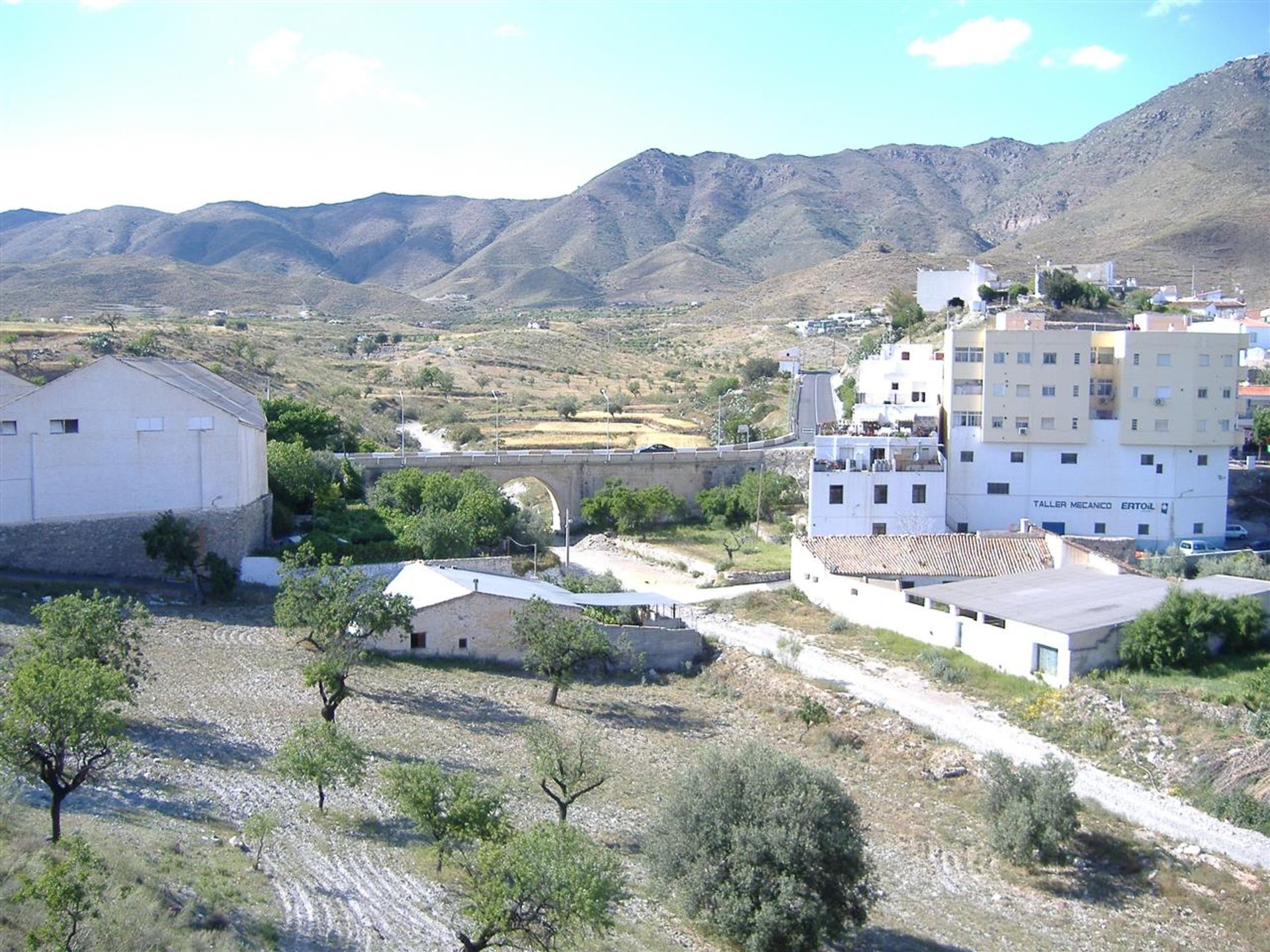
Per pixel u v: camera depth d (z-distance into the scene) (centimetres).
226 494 6800
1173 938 3416
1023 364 8562
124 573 6481
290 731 4331
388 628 5169
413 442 13575
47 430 6328
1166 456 8638
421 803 3059
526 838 2669
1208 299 16588
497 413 13975
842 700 5403
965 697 5488
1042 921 3472
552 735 3984
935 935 3278
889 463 8325
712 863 3092
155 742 3950
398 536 7812
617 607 6469
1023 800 3988
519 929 2523
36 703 2688
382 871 3033
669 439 13900
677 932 3058
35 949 2038
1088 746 4762
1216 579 6234
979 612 5919
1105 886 3750
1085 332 8569
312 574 5288
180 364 8150
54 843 2630
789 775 3262
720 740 5088
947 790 4541
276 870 2928
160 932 2216
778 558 8669
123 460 6519
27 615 5512
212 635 5759
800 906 2964
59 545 6306
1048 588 6294
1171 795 4359
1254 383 12750
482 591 6050
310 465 8344
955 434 8681
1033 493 8662
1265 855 3878
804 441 11988
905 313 15075
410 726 4688
